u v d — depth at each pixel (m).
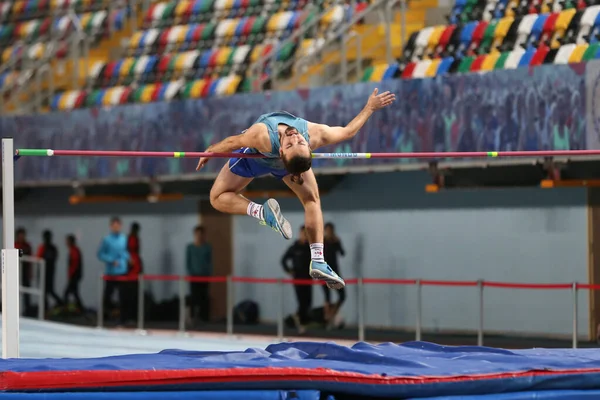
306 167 20.42
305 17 46.72
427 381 18.98
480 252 40.09
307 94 38.84
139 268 46.44
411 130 36.53
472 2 40.88
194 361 20.83
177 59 49.75
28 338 37.06
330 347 22.22
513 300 39.31
